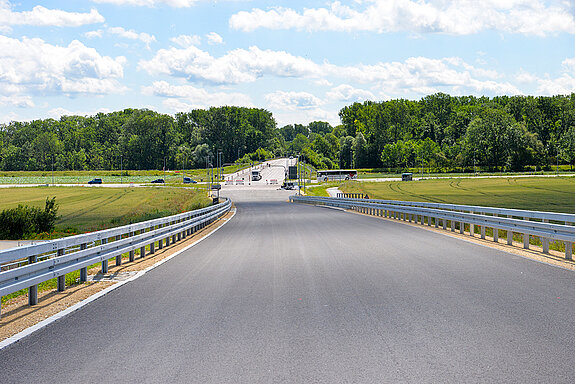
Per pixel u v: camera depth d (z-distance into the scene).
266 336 6.09
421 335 6.00
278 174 158.00
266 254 13.83
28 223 28.58
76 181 144.38
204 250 15.23
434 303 7.63
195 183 126.81
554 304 7.45
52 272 8.61
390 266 11.22
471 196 74.62
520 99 191.00
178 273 10.98
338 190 94.44
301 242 16.77
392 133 196.75
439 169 165.88
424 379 4.63
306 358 5.27
